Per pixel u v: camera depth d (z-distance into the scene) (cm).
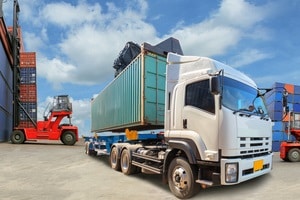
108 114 1331
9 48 3145
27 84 3147
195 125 629
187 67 688
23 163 1227
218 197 632
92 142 1495
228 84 627
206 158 595
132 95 973
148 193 696
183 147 635
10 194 698
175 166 659
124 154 972
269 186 738
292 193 684
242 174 592
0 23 2612
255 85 746
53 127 2511
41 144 2481
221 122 581
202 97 627
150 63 906
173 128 684
